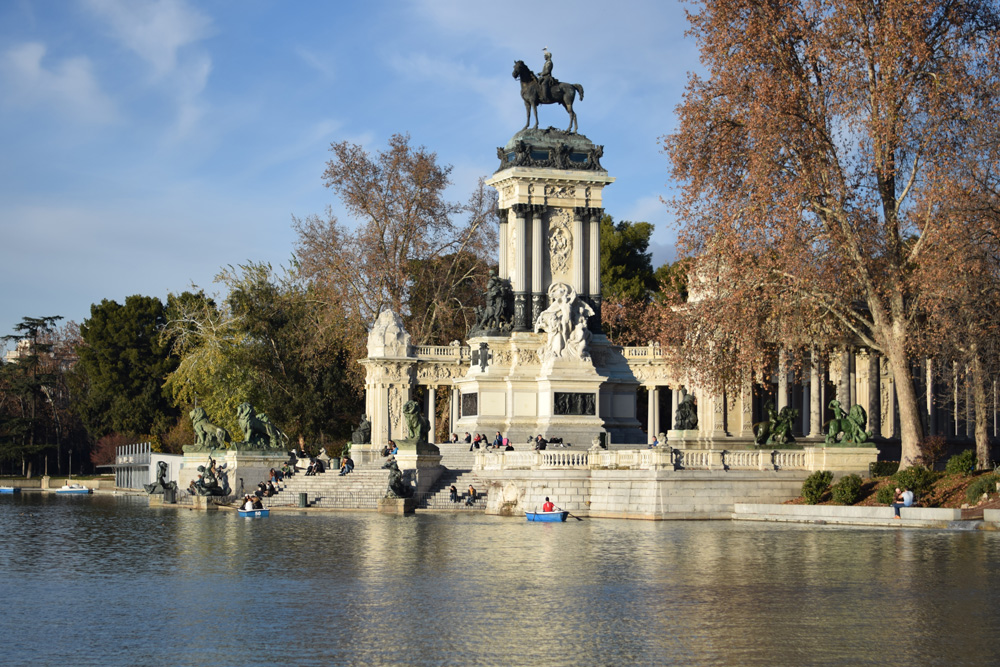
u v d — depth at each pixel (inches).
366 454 4712.1
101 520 3528.5
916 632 1515.7
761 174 3034.0
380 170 5634.8
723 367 3316.9
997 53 3006.9
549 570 2087.8
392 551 2411.4
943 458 4446.4
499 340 4618.6
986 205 2960.1
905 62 3031.5
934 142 3009.4
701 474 3198.8
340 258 5536.4
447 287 5836.6
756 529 2861.7
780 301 3093.0
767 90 3019.2
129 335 7357.3
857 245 3073.3
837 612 1652.3
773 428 3353.8
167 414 7357.3
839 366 5319.9
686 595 1803.6
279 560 2283.5
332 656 1405.0
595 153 4739.2
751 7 3102.9
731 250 3107.8
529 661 1373.0
